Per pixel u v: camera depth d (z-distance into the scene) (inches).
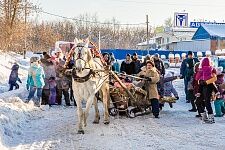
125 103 517.3
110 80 516.1
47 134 411.5
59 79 643.5
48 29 2883.9
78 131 415.8
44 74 636.7
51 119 505.0
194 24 2847.0
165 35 2829.7
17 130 414.6
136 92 523.5
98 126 457.1
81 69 409.7
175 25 2859.3
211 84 487.2
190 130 435.5
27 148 350.0
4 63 1238.9
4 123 406.3
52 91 642.2
